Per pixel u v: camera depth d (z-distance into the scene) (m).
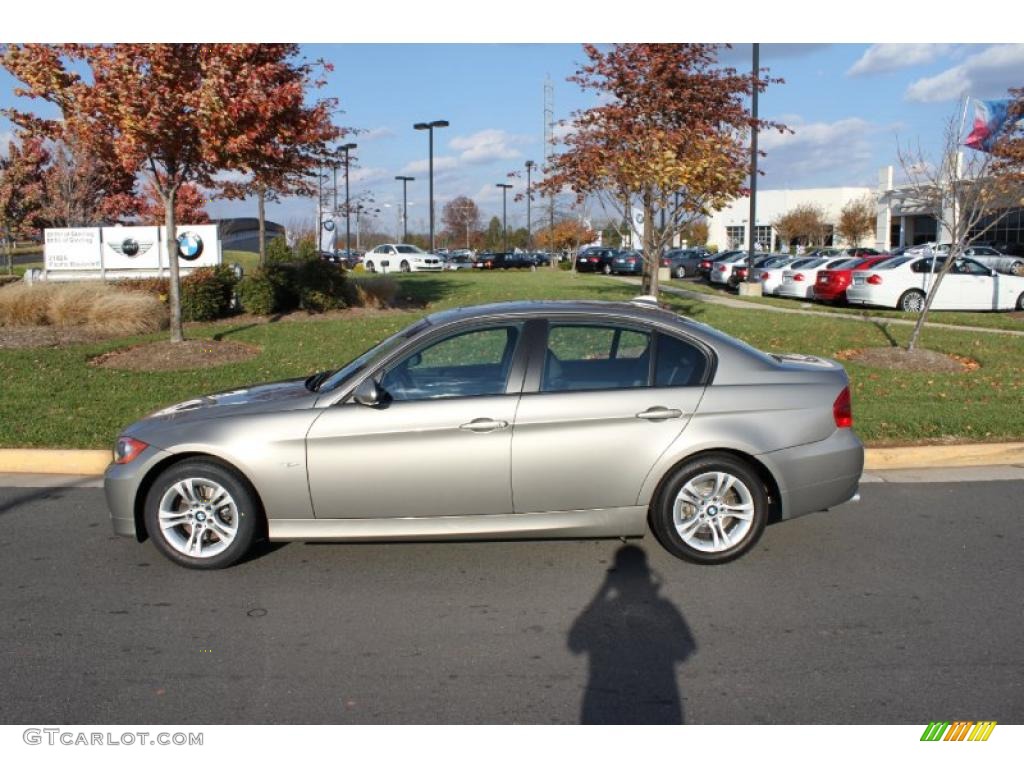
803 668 3.98
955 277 20.50
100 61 10.68
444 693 3.78
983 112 12.44
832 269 22.00
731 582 5.01
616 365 5.19
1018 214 39.31
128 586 5.00
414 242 91.25
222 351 12.36
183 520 5.18
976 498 6.65
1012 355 12.22
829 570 5.20
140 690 3.81
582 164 14.45
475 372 5.19
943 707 3.63
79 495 6.82
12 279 21.33
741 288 26.67
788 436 5.14
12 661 4.08
